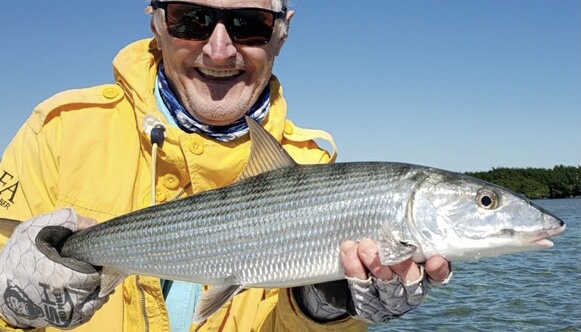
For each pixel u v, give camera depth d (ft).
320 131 2.25
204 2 1.96
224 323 1.92
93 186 1.94
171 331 1.89
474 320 5.44
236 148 1.98
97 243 1.79
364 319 1.72
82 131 1.97
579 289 6.79
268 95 2.12
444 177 1.79
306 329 1.81
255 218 1.77
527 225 1.77
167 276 1.80
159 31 2.03
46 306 1.66
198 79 2.00
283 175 1.81
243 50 1.99
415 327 5.21
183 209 1.81
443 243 1.75
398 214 1.74
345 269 1.65
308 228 1.75
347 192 1.76
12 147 1.98
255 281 1.77
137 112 1.98
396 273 1.63
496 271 8.21
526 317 5.54
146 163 1.99
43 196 1.92
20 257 1.65
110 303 1.89
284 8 2.12
